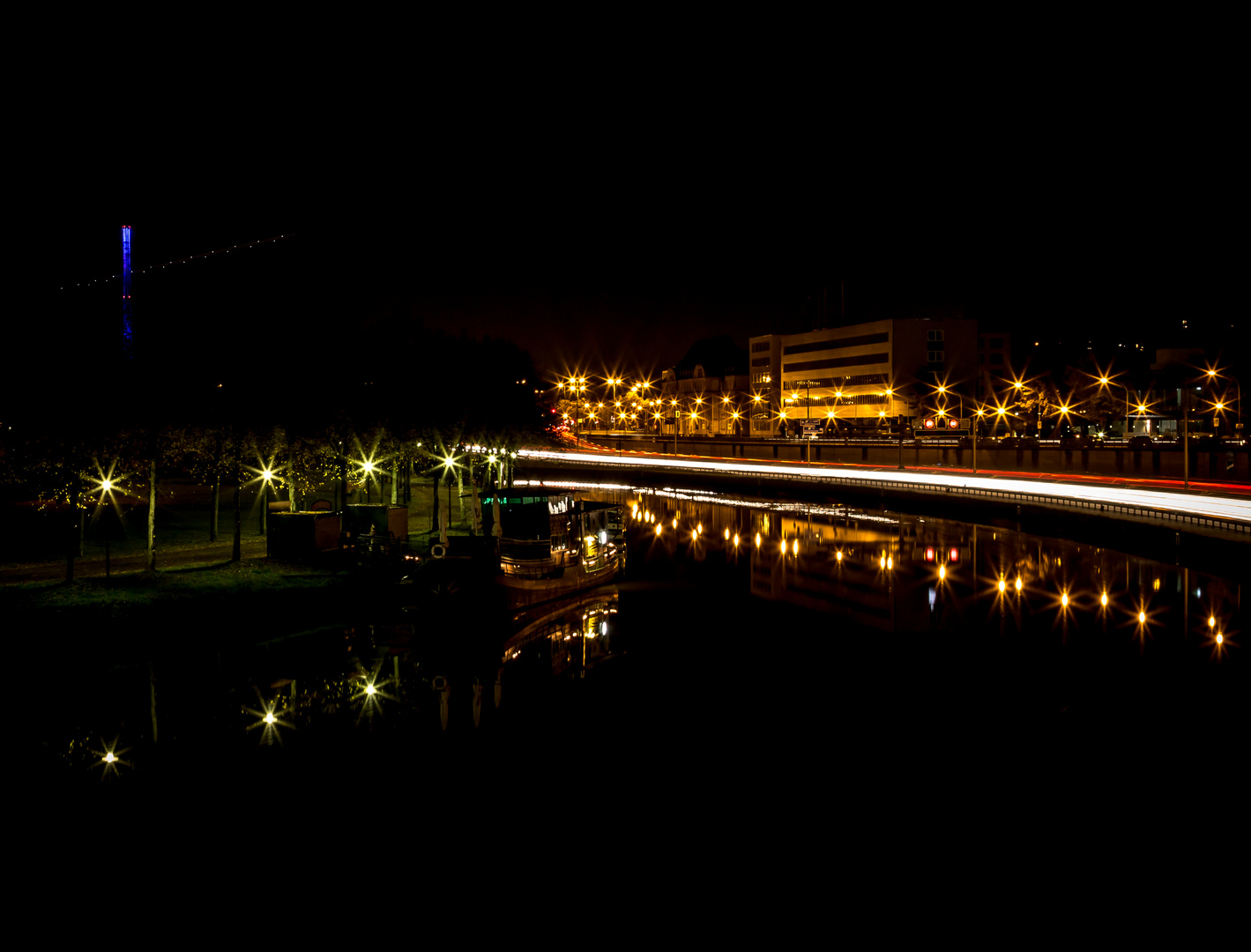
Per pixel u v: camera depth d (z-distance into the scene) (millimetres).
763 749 21359
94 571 33594
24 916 14289
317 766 20094
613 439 188375
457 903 14789
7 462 29547
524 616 35406
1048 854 16484
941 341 156250
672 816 17859
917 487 92250
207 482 42250
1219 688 25969
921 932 14086
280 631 30234
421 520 56500
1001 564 48531
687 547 55406
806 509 78500
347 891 15062
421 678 26406
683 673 27500
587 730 22531
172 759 20266
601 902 14812
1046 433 132750
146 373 32938
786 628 33656
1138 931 14117
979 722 23250
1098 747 21688
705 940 13844
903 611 36812
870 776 19859
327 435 40969
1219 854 16484
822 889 15227
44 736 21453
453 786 19125
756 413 188000
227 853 16266
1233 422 112688
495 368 69750
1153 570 46156
